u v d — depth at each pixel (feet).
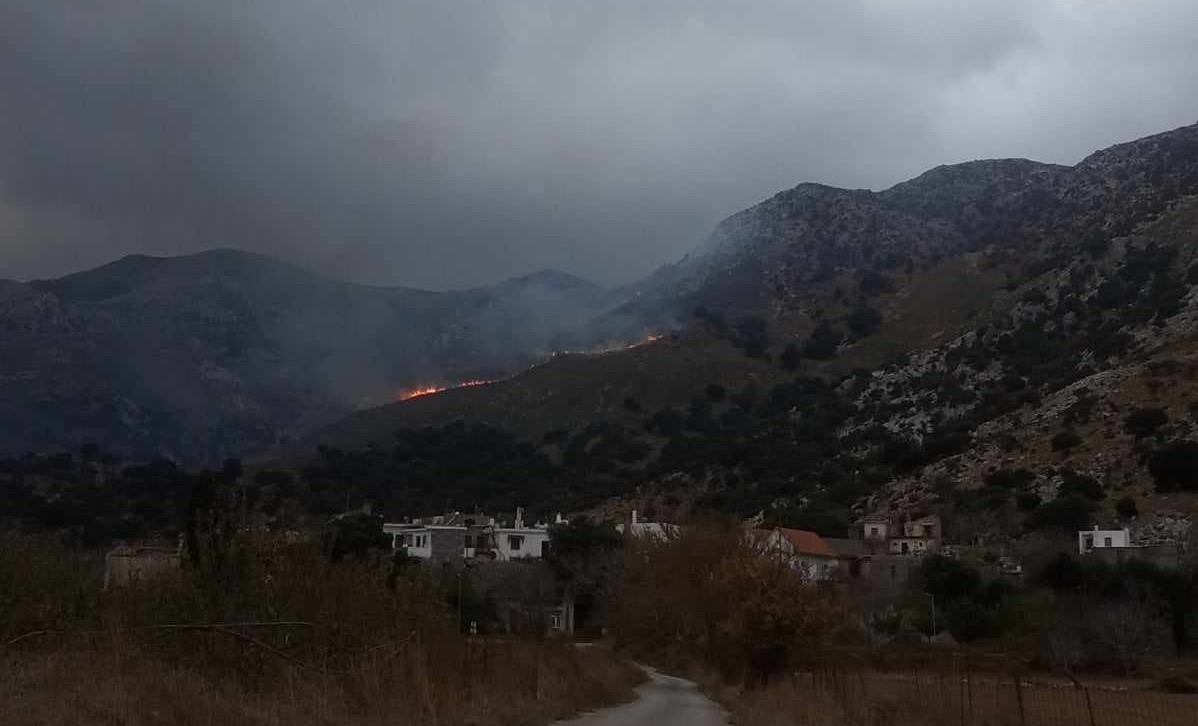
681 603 182.50
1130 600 189.06
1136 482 269.85
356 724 50.62
